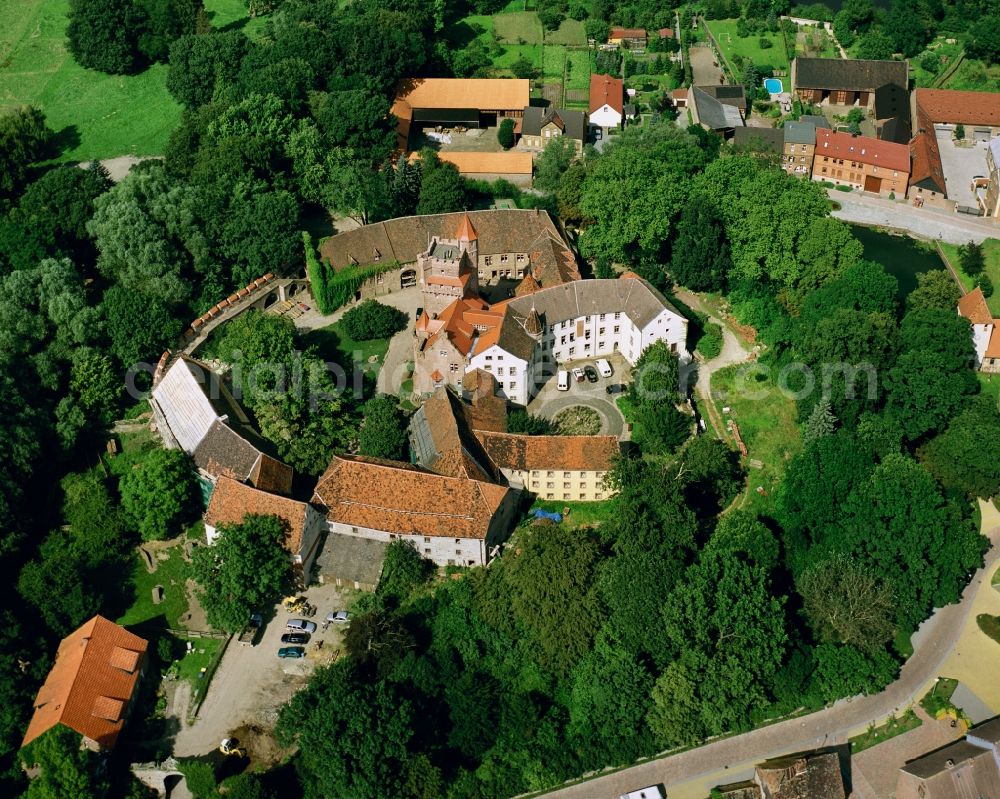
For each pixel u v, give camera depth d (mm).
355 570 175875
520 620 168500
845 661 165625
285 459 188500
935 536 177125
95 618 168750
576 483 186875
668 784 157500
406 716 151250
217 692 165875
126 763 158000
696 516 182000
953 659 174250
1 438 186375
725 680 157250
